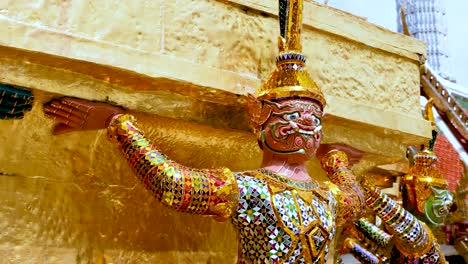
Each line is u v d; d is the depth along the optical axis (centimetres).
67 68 226
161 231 282
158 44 249
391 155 344
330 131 314
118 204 271
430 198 360
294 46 263
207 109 270
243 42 283
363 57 339
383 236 375
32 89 222
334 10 328
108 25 235
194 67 252
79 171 262
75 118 235
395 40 357
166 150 281
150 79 240
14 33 206
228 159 305
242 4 284
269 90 254
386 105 343
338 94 320
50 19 220
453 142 630
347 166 304
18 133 241
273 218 236
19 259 239
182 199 222
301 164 260
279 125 248
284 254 234
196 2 268
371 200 320
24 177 247
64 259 250
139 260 272
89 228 260
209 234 301
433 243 329
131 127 234
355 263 538
